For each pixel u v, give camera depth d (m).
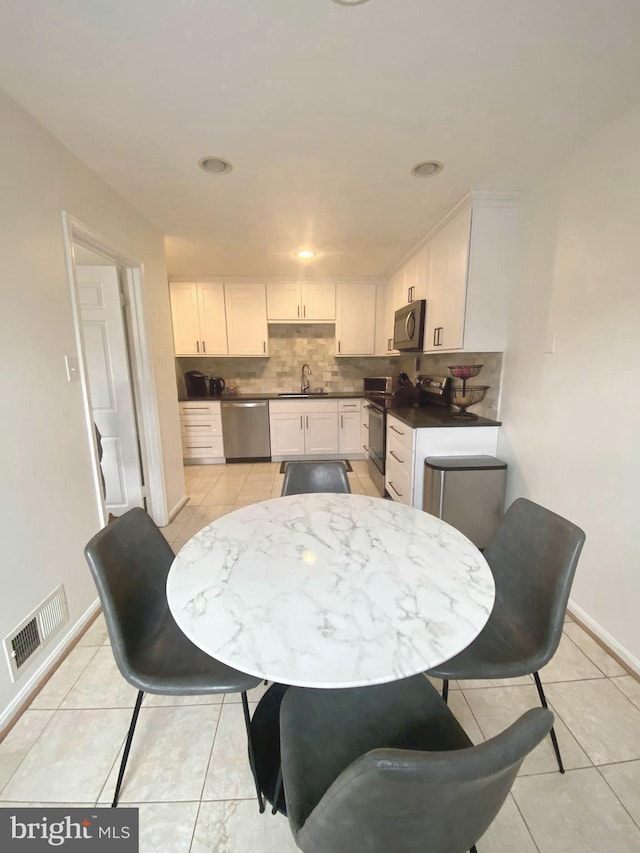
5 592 1.33
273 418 4.59
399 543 1.21
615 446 1.61
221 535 1.28
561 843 1.00
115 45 1.14
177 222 2.63
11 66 1.21
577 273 1.78
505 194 2.18
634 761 1.19
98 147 1.69
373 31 1.10
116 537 1.15
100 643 1.69
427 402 3.67
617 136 1.54
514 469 2.35
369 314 4.53
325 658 0.75
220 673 1.02
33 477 1.47
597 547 1.71
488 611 0.88
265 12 1.04
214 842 1.00
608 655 1.61
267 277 4.38
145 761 1.19
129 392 2.72
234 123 1.53
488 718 1.33
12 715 1.32
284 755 0.85
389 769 0.46
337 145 1.70
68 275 1.70
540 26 1.09
